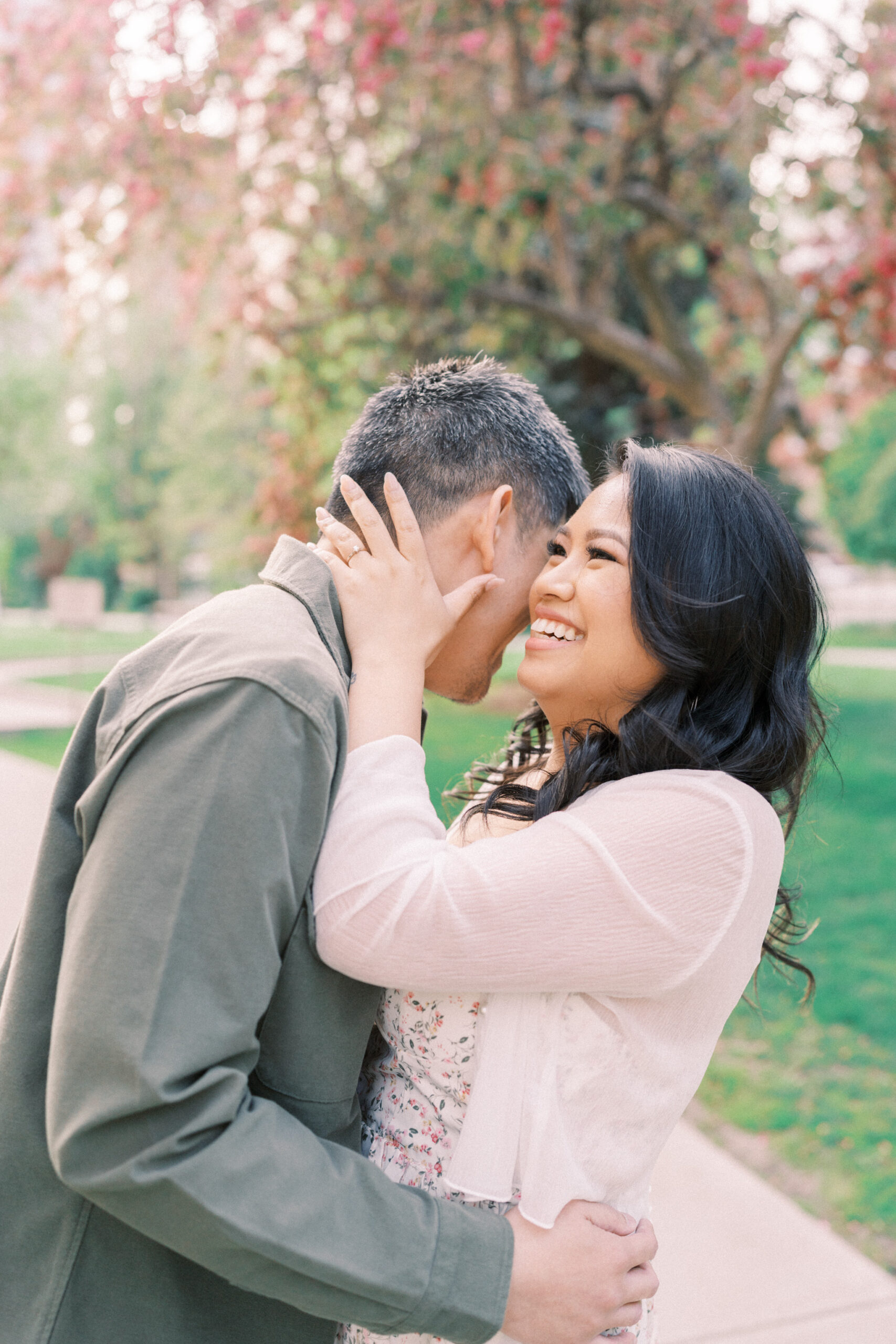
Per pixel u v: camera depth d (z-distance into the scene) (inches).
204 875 35.5
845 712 466.9
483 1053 43.1
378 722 43.1
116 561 1736.0
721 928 41.3
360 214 278.8
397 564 46.0
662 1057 43.6
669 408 505.4
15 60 246.8
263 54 240.2
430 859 40.1
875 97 244.5
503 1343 43.2
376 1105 47.8
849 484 1190.3
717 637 44.9
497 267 346.0
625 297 471.8
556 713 50.1
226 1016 35.6
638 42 262.2
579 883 39.8
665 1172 110.6
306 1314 42.9
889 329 273.3
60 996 35.6
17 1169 39.8
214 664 37.8
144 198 251.3
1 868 202.4
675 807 41.7
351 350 324.8
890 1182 110.0
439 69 243.1
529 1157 41.9
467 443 49.4
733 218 306.7
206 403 968.9
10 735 425.4
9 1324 39.8
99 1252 39.6
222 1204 34.1
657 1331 85.2
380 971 39.4
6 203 252.2
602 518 47.6
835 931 188.2
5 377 1190.9
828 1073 136.8
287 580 44.9
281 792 36.8
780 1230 99.6
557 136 263.1
